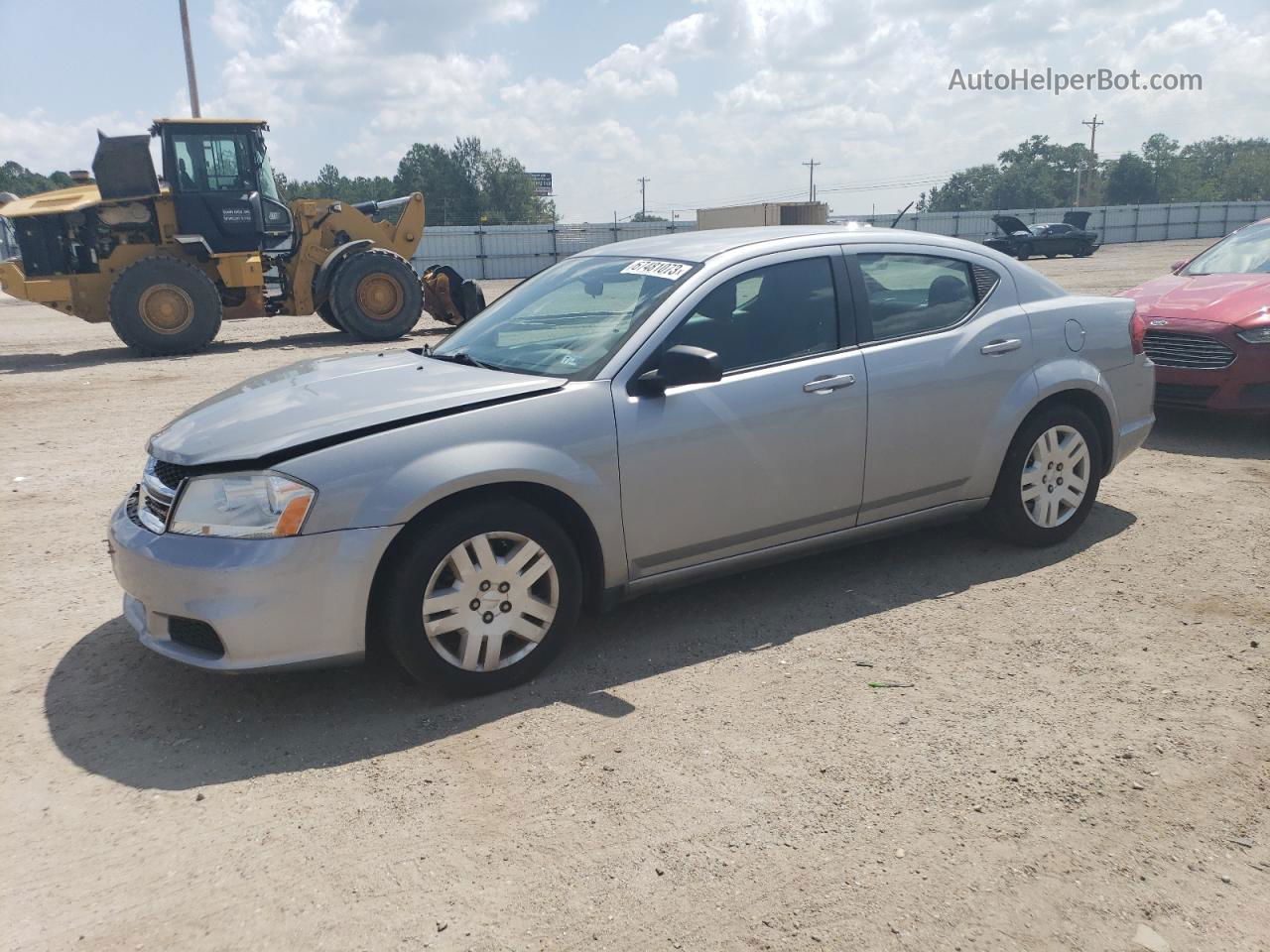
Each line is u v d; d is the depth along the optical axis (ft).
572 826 8.89
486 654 11.38
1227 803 9.02
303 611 10.41
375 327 51.21
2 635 13.57
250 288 49.75
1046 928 7.47
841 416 13.41
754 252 13.47
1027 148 431.84
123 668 12.48
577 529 12.05
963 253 15.33
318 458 10.53
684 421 12.28
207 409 12.50
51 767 10.18
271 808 9.32
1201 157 465.06
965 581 14.76
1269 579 14.52
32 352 50.90
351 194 373.40
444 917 7.72
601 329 12.90
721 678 11.83
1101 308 16.26
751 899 7.84
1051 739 10.21
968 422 14.58
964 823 8.79
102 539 17.78
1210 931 7.42
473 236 147.02
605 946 7.36
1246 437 23.95
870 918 7.60
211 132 47.98
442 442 10.98
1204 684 11.34
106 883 8.27
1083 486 16.08
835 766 9.80
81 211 46.80
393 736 10.66
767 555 13.50
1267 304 23.00
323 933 7.59
